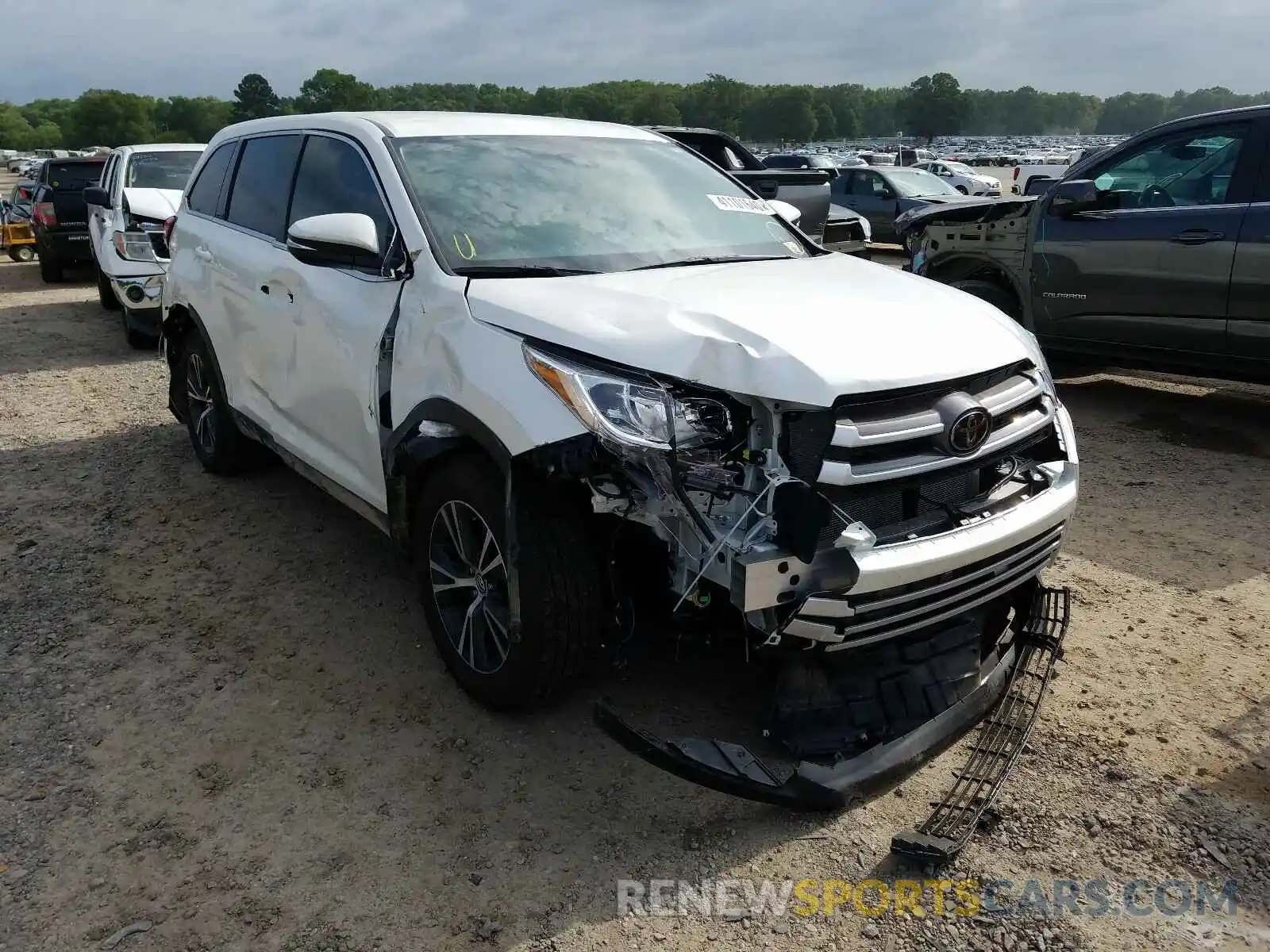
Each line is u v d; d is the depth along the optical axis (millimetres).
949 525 2734
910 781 2873
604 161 4000
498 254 3326
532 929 2375
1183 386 7551
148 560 4445
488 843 2658
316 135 4207
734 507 2504
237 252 4555
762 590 2393
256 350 4410
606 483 2598
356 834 2695
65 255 13719
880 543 2605
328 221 3371
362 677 3471
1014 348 3018
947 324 2967
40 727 3191
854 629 2553
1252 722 3154
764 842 2656
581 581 2812
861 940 2342
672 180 4066
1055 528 2996
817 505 2367
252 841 2672
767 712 3010
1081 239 6488
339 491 3898
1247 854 2598
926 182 17094
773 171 10039
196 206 5320
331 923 2398
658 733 3059
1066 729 3121
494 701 3111
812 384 2477
